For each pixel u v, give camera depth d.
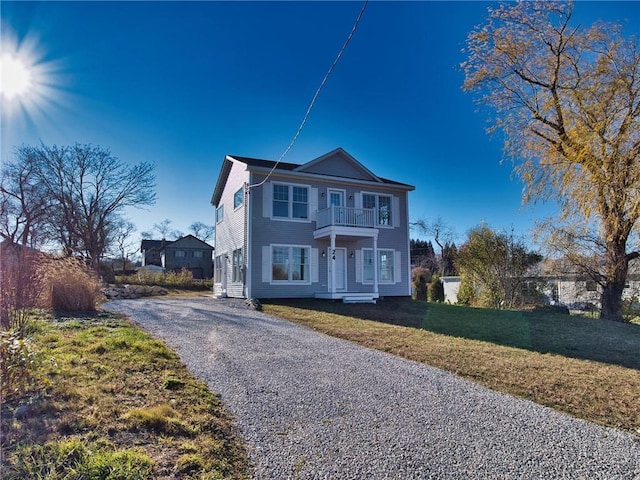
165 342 6.75
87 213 29.66
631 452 3.31
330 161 17.05
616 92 12.16
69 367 4.40
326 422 3.70
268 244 15.51
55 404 3.28
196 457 2.78
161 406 3.56
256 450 3.08
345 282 16.83
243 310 12.19
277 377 5.05
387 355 6.55
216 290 20.41
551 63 13.41
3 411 3.09
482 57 14.00
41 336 5.82
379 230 17.73
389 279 17.80
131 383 4.18
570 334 9.24
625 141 12.04
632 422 3.99
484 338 8.27
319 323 9.73
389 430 3.56
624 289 15.57
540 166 13.98
